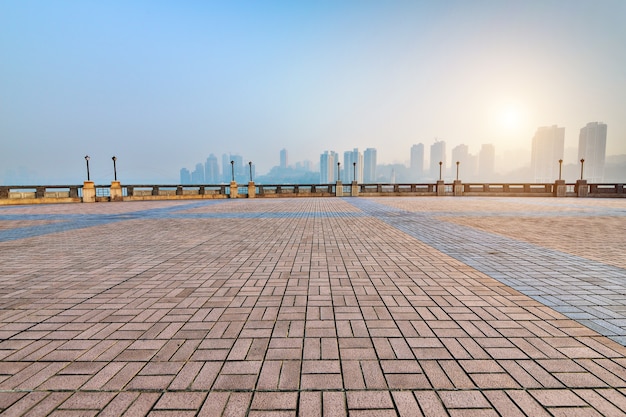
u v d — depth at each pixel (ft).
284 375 8.00
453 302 12.81
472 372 8.12
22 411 6.79
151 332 10.41
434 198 86.48
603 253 21.38
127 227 35.27
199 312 11.99
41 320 11.44
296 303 12.80
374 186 102.01
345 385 7.61
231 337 10.02
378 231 30.91
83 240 27.40
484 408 6.83
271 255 21.25
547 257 20.33
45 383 7.77
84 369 8.36
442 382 7.73
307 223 37.17
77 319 11.49
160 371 8.23
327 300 13.10
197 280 15.94
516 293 13.80
